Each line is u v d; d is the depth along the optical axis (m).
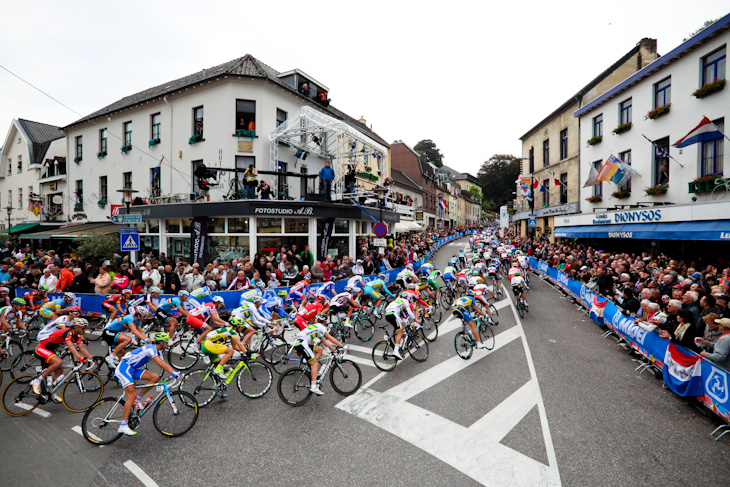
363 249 17.48
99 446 5.07
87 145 22.42
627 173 17.17
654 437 5.07
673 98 15.34
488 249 23.12
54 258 12.37
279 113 17.95
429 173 49.47
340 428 5.43
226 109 16.42
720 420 5.46
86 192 22.36
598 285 11.34
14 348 9.09
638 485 4.13
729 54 12.77
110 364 6.86
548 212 28.47
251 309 7.78
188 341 8.51
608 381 6.91
